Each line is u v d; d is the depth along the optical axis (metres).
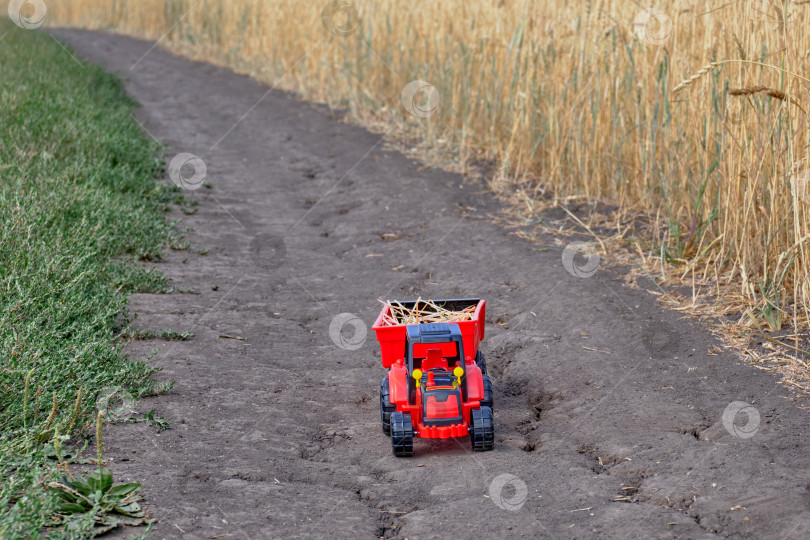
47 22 88.81
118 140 29.11
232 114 41.50
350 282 19.34
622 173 24.02
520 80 28.45
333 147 34.25
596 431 11.64
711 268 18.62
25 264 15.08
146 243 20.62
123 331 15.18
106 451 10.73
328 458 11.17
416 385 11.55
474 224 23.41
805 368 13.59
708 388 12.92
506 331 15.89
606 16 24.73
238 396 12.95
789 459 10.53
